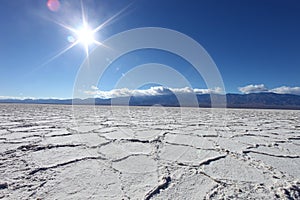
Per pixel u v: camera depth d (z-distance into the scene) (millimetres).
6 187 1709
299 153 2898
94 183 1836
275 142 3639
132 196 1618
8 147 2982
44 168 2160
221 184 1849
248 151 2965
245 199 1578
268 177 2012
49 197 1571
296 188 1770
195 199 1580
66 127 5121
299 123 7219
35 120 6742
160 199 1579
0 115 8578
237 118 9023
